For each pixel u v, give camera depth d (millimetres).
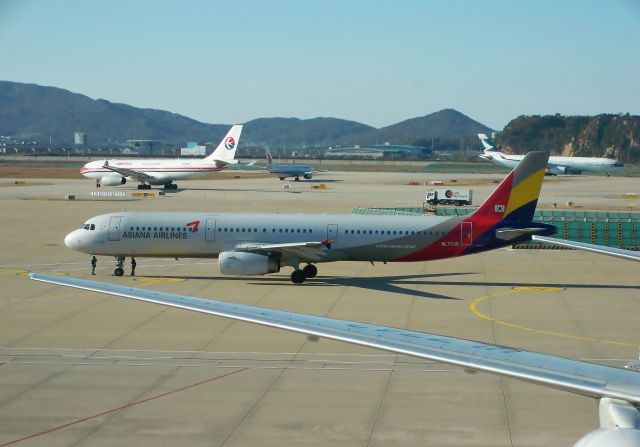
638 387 15266
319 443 24672
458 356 16594
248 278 56438
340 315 44031
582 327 41500
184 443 24594
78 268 61000
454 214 95375
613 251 26594
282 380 31219
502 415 27141
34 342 37094
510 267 63469
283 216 55469
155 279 55625
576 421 26516
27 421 26438
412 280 56312
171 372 32281
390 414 27312
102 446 24266
